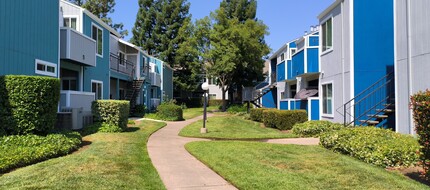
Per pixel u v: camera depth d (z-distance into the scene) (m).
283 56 29.67
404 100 10.81
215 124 19.66
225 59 34.00
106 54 21.27
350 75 13.97
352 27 13.92
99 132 13.66
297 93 21.58
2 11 10.36
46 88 9.73
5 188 5.55
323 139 10.25
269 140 12.78
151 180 6.61
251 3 48.06
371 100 13.80
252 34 35.75
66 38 14.55
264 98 32.34
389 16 13.97
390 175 6.63
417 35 10.16
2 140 8.54
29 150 8.02
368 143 8.26
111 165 7.50
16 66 11.09
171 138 13.72
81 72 17.28
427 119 5.71
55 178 6.20
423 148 5.96
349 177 6.46
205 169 7.80
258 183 6.23
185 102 50.66
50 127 10.02
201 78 49.72
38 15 12.48
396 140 8.34
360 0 13.99
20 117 9.27
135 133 14.24
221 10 37.06
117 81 24.77
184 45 42.47
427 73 9.70
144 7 50.75
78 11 17.31
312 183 6.12
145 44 49.34
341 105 14.92
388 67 13.88
